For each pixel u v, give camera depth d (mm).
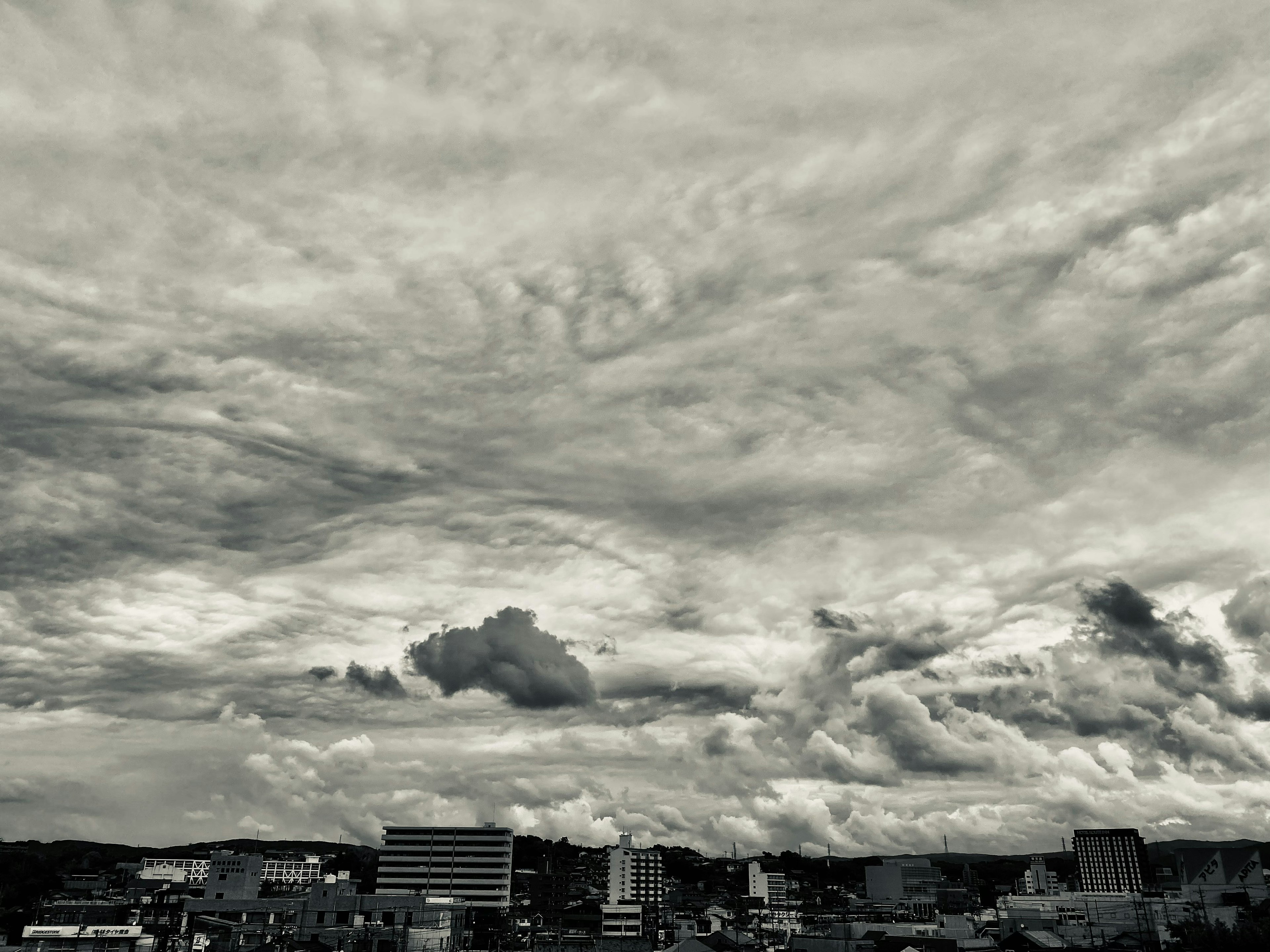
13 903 194250
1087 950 116938
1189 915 123625
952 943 121688
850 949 129500
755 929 185000
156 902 157375
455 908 171125
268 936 138000
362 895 163125
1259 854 153250
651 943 180250
